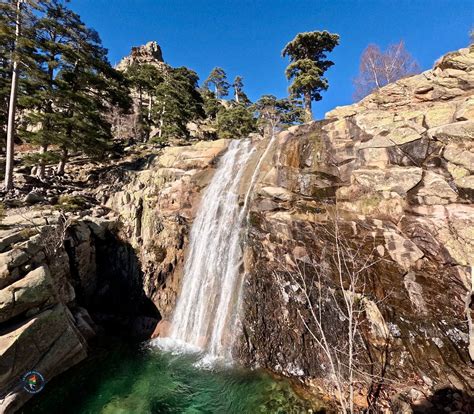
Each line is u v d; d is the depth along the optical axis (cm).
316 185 1018
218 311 1118
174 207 1500
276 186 1133
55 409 744
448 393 619
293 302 945
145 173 1756
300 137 1170
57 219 1236
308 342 866
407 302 757
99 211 1556
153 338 1145
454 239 712
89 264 1323
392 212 832
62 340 896
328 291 888
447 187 755
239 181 1322
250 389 799
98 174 2003
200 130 4178
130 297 1355
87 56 1969
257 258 1090
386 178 868
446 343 671
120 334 1172
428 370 672
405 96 1040
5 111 2216
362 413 645
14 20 1587
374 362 746
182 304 1257
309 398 732
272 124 3753
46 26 1759
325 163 1023
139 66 3725
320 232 961
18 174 1702
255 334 972
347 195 938
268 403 732
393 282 790
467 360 634
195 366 941
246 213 1185
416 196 802
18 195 1472
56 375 864
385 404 653
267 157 1266
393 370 713
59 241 1119
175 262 1391
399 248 797
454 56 951
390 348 742
